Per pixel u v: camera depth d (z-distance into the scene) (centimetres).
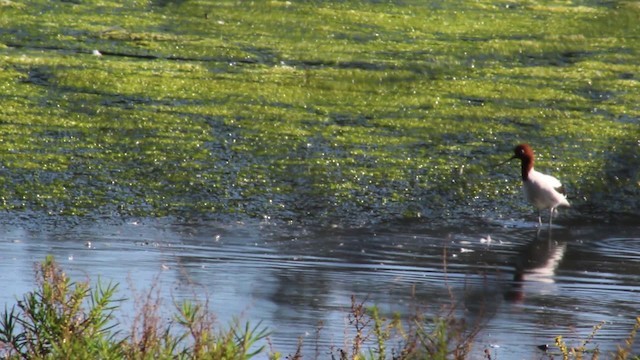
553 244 4897
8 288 3769
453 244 4828
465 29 9906
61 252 4375
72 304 2619
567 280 4266
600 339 3488
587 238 5053
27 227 4816
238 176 5775
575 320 3703
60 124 6462
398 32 9612
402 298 3884
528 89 7869
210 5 10194
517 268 4441
